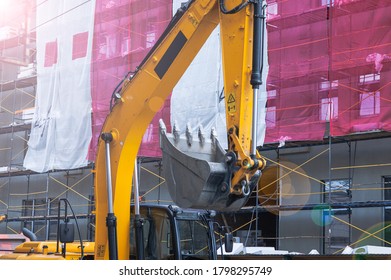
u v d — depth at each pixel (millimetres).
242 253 16109
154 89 10008
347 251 15961
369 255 13297
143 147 21203
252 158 8109
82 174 25297
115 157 10250
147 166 23062
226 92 8602
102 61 23031
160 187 22391
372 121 16719
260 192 20359
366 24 17188
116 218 9891
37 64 25156
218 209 8438
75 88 23531
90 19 23375
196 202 8289
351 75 17484
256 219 18828
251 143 8195
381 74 16891
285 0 19047
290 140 18188
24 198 27719
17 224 27828
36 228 26953
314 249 18547
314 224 18812
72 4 24125
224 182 8211
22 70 28188
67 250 12812
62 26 24281
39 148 24625
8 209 27297
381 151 17844
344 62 17344
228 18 8773
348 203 17094
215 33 19750
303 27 18609
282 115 18578
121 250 10031
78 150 23219
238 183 8172
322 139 17703
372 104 17109
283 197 19516
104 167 10445
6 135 29188
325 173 18891
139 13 22375
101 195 10414
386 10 16953
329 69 17578
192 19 9633
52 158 24047
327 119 17781
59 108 24000
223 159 8320
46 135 24391
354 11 17406
